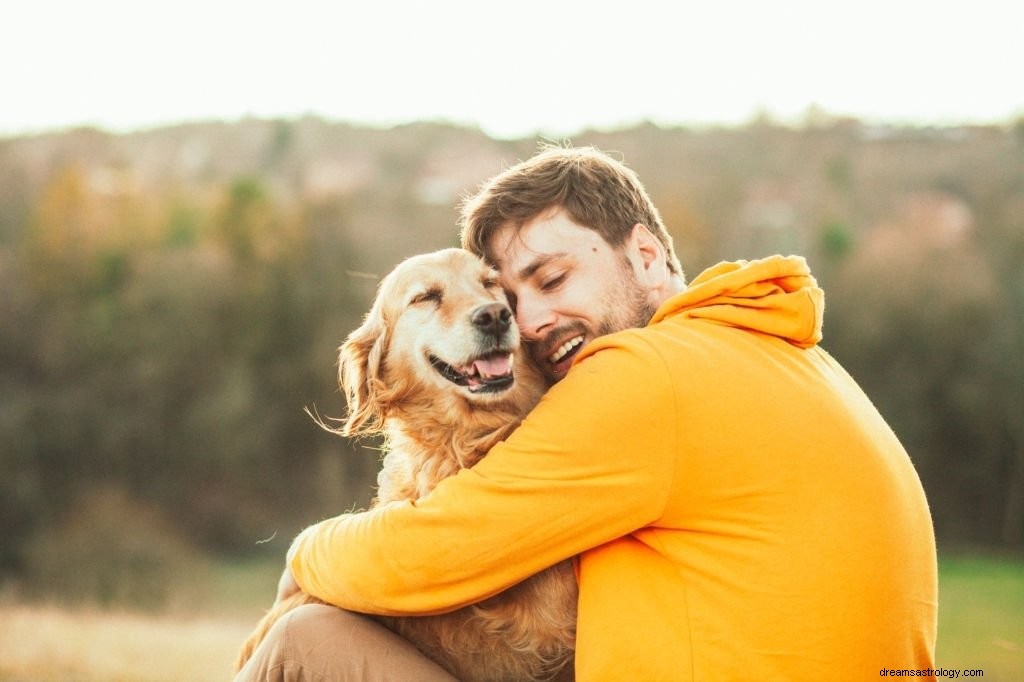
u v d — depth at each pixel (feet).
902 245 84.02
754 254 87.40
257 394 83.76
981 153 99.76
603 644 6.94
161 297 85.20
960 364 79.41
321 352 83.76
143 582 65.00
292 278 86.22
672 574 6.94
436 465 9.72
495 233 9.10
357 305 86.02
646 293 8.73
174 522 78.28
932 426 79.25
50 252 88.38
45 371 85.46
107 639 30.09
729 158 100.89
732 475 6.78
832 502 6.70
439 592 7.39
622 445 6.87
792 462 6.75
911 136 104.22
